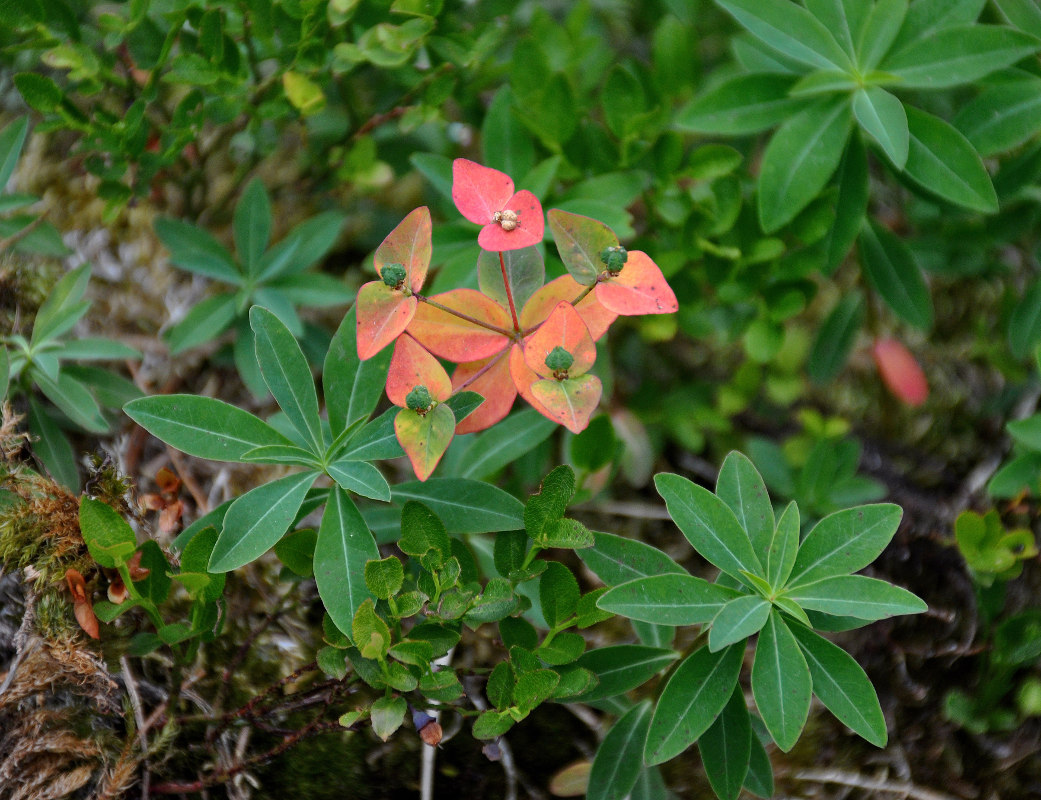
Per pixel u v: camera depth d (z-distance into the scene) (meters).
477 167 0.77
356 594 0.78
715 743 0.79
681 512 0.78
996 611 0.86
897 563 0.90
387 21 0.88
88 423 0.83
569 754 0.85
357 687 0.81
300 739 0.81
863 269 0.90
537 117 0.88
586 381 0.77
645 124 0.89
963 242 0.91
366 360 0.80
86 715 0.81
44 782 0.80
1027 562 0.89
